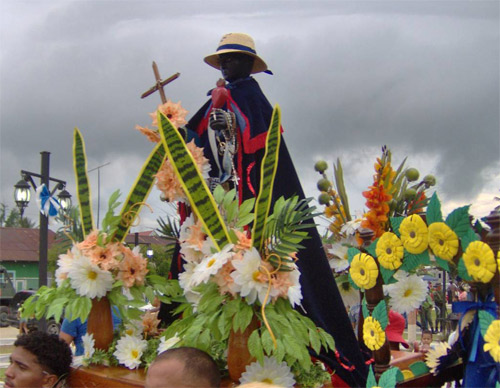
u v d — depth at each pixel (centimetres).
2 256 2420
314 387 276
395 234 240
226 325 256
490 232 204
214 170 370
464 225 212
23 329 671
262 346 251
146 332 348
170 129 270
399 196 379
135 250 343
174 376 214
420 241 228
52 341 314
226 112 348
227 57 374
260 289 254
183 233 323
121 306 329
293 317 264
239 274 253
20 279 2448
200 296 289
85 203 353
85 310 313
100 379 301
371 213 366
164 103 354
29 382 302
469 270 209
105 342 324
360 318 357
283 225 264
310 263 324
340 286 404
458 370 279
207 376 217
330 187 415
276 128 267
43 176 832
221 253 262
